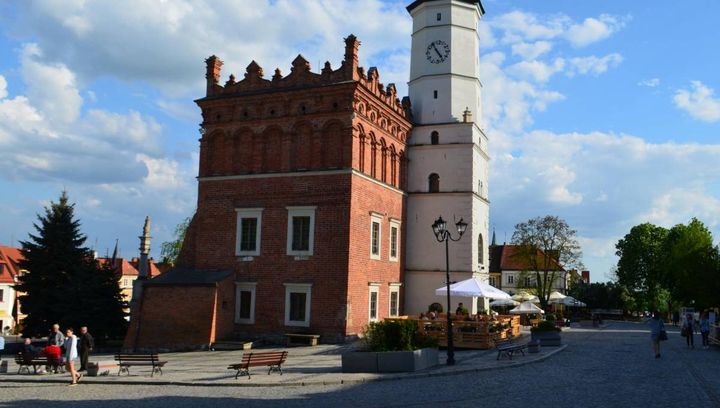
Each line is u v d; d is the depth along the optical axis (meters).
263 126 39.06
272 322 36.97
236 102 39.84
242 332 37.44
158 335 35.75
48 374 24.95
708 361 27.31
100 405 17.08
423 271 45.41
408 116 47.00
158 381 21.47
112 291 46.84
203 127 40.59
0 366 26.22
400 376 21.58
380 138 41.50
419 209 46.22
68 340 22.30
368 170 39.44
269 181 38.41
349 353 23.12
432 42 48.28
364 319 37.84
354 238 36.69
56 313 46.47
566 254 71.56
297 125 38.31
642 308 98.12
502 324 35.28
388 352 22.80
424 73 48.03
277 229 37.78
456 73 47.62
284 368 24.45
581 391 18.52
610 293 97.75
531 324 53.47
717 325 34.72
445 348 32.16
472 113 47.41
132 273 104.81
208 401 17.47
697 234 73.88
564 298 60.72
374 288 39.50
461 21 48.44
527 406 16.08
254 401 17.33
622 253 95.50
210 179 39.94
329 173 36.88
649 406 15.97
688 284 56.31
